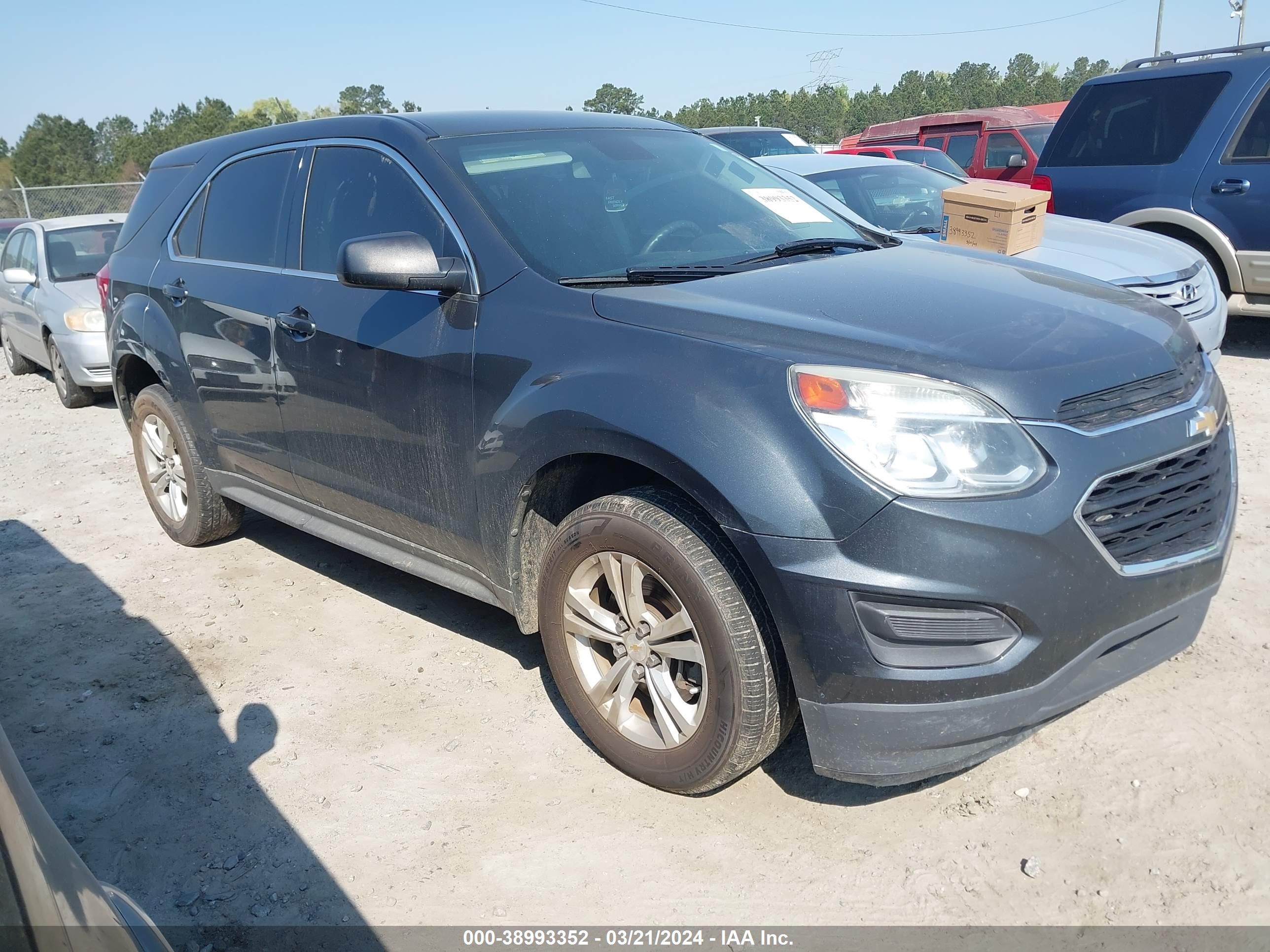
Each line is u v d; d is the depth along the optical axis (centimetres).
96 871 271
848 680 236
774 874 253
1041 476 230
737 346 255
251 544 506
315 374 364
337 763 312
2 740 139
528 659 370
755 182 398
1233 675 322
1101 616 238
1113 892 238
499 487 300
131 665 386
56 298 868
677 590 259
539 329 290
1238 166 735
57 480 656
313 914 250
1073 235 621
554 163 353
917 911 237
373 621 410
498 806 286
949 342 248
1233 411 608
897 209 693
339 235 366
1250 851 247
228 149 445
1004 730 238
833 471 231
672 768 275
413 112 377
